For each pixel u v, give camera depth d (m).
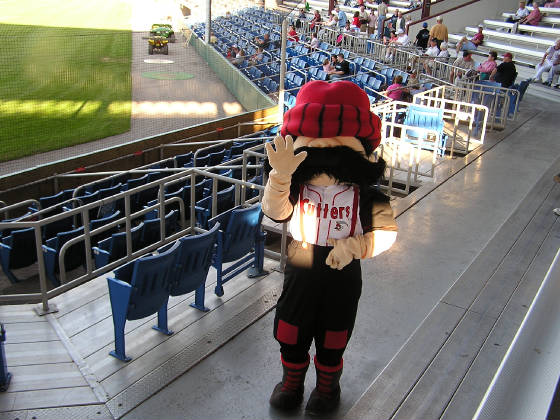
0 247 5.76
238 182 5.06
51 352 3.60
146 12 36.03
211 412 2.93
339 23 23.23
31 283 6.12
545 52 16.78
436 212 6.01
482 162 8.09
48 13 34.09
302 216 2.54
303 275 2.58
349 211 2.50
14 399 3.08
